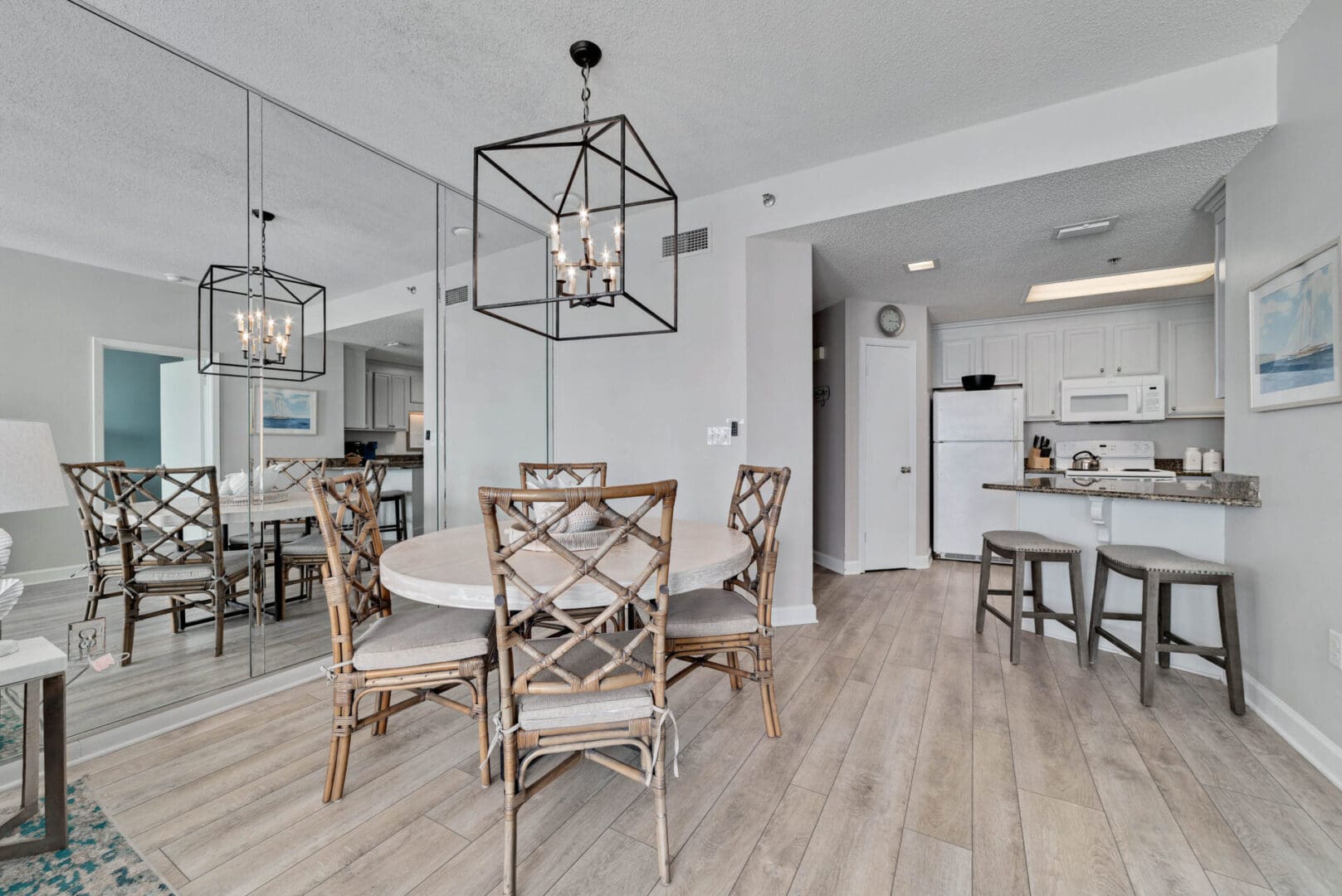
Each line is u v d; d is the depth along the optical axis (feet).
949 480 15.80
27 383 6.31
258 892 4.09
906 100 7.80
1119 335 15.25
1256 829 4.74
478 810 5.08
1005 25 6.34
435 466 11.05
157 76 6.79
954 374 17.22
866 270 12.40
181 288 7.52
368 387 9.91
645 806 5.14
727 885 4.18
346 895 4.08
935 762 5.81
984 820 4.90
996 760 5.83
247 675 7.66
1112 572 9.12
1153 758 5.83
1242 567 7.32
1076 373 15.70
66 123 6.61
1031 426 16.89
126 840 4.63
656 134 8.66
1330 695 5.60
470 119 8.19
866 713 6.93
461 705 5.59
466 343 11.69
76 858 4.41
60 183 6.57
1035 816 4.93
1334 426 5.57
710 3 5.97
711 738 6.34
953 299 14.66
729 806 5.13
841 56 6.85
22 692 5.05
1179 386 14.58
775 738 6.32
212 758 5.90
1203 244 10.72
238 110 7.55
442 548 5.97
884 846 4.58
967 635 9.86
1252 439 7.14
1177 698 7.25
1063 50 6.78
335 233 9.36
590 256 5.70
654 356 11.54
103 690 6.33
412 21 6.17
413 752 6.02
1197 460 13.66
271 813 4.99
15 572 6.08
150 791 5.31
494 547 3.95
